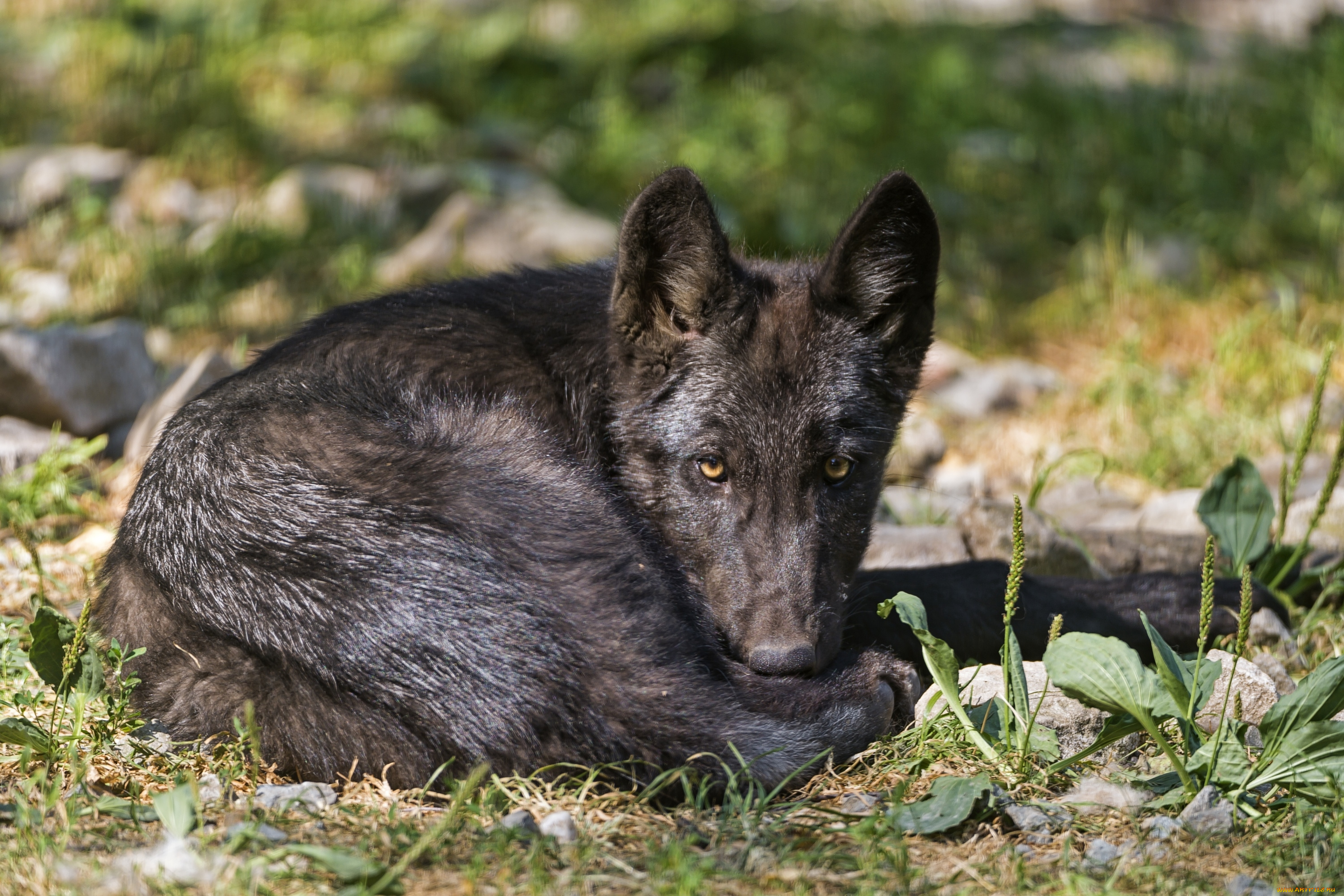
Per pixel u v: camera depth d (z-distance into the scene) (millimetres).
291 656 7031
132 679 7215
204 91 22109
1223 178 20297
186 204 19438
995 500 12828
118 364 13570
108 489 12180
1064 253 19734
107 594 8062
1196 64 26078
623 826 6598
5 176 19172
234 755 7066
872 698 7648
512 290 9773
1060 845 6430
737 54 25031
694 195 8469
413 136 21750
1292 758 6703
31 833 6098
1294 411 14836
